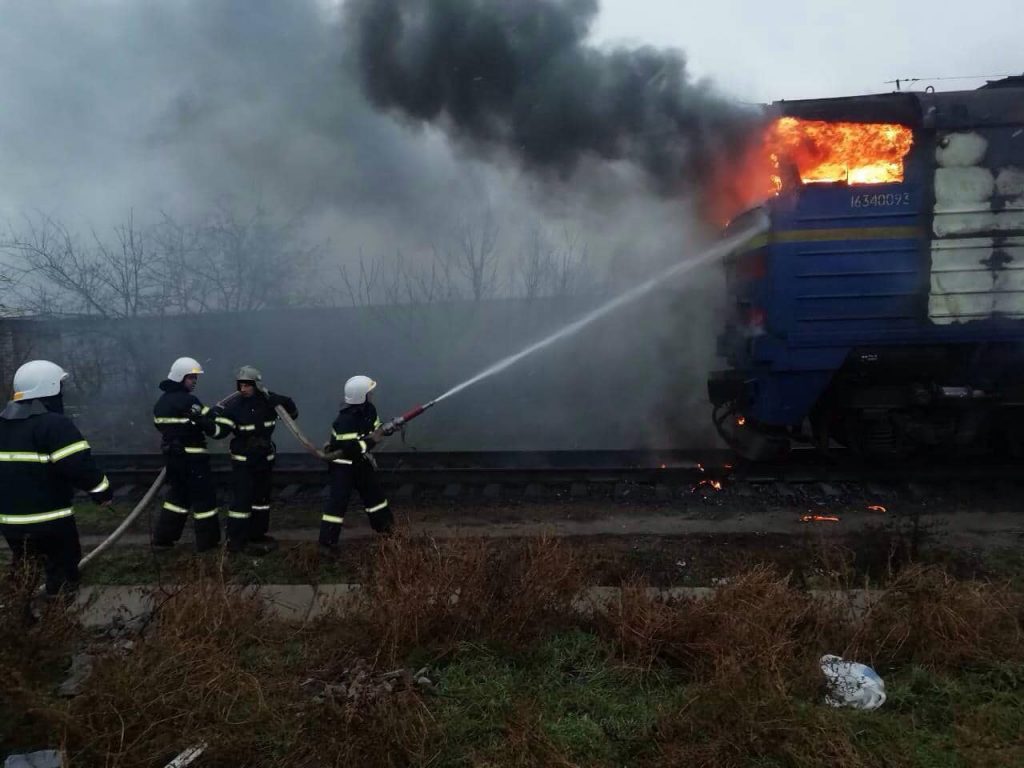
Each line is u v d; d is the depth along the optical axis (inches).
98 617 161.5
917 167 235.8
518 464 297.9
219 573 152.0
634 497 253.6
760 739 103.3
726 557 194.1
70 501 155.3
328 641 137.6
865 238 237.3
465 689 122.6
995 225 234.1
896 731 109.7
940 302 235.6
